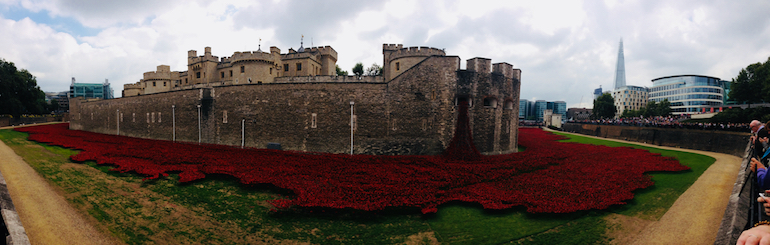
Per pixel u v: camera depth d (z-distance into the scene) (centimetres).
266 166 2138
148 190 1622
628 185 1762
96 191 1569
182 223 1234
